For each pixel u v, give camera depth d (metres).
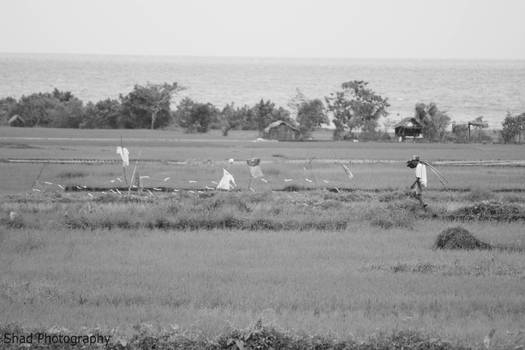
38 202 72.19
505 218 64.50
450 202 74.75
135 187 85.00
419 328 31.69
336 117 192.38
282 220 61.03
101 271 43.25
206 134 196.25
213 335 30.72
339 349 29.62
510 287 39.81
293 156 132.50
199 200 68.94
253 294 37.88
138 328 31.14
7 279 41.12
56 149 138.25
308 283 40.59
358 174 101.56
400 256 48.69
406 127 184.62
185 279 41.28
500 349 29.33
